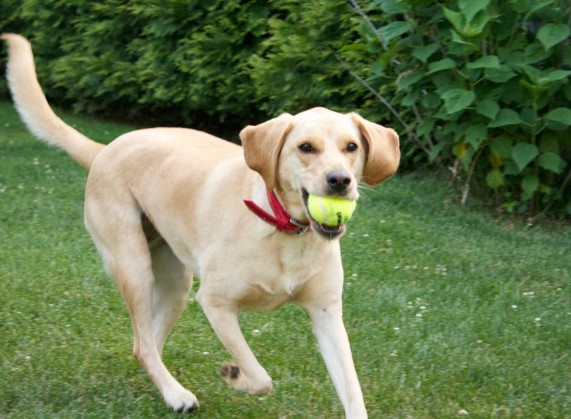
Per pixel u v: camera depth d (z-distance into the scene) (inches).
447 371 185.3
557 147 283.6
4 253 252.2
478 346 199.5
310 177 143.3
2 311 210.8
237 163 163.8
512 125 281.7
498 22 278.4
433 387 177.9
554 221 302.2
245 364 154.1
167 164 174.4
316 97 370.0
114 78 457.1
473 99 270.8
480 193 319.6
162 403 171.3
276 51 386.6
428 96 292.4
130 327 206.7
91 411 163.9
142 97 454.0
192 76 426.3
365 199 318.7
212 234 159.8
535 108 276.2
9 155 396.8
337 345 154.7
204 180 165.8
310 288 155.2
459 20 271.4
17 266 240.8
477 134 280.8
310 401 172.4
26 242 263.6
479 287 236.7
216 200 161.0
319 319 158.2
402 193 329.1
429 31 294.4
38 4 489.4
